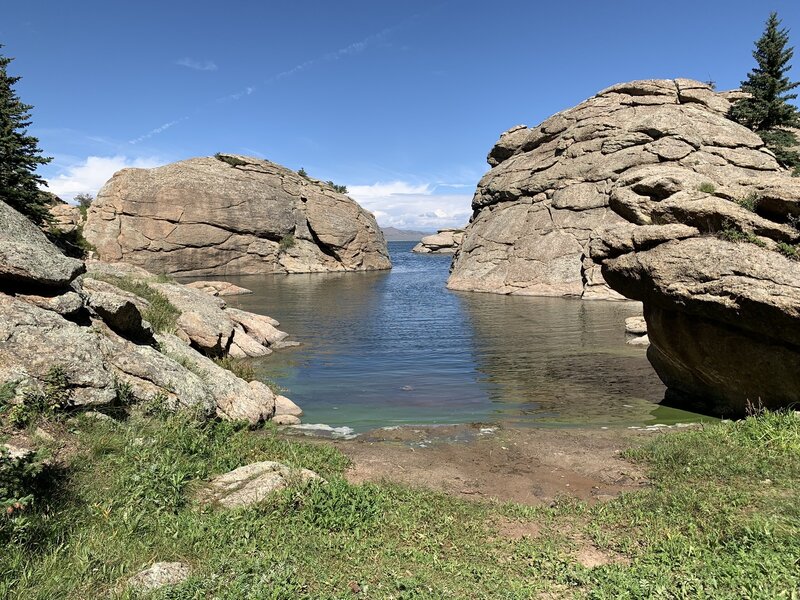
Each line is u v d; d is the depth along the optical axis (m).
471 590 5.52
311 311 35.25
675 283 12.24
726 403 13.26
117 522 6.14
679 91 47.59
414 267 89.38
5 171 31.22
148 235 62.03
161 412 9.46
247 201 67.62
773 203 12.11
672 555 6.20
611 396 15.47
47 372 8.19
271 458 9.31
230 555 5.80
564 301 39.84
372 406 14.65
